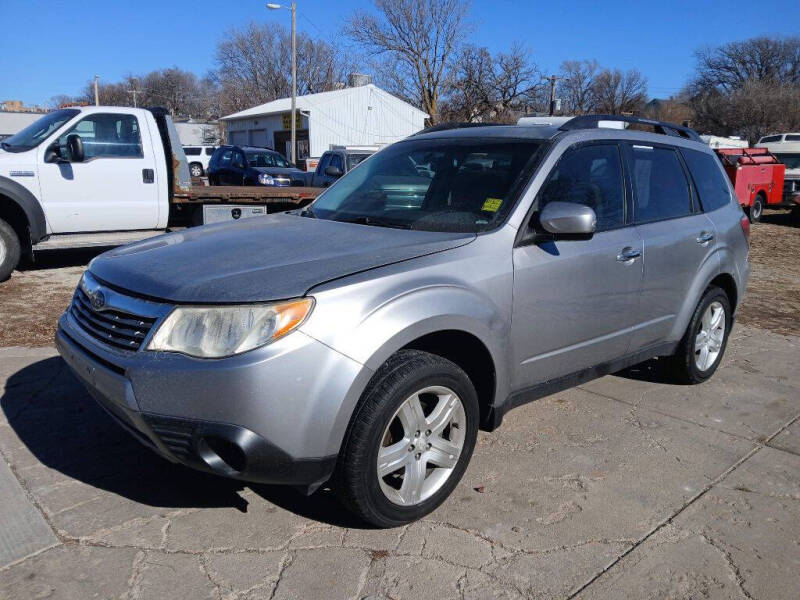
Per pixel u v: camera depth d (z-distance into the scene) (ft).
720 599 8.91
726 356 19.61
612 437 13.65
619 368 14.10
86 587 8.66
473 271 10.56
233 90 209.67
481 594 8.80
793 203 61.31
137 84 265.54
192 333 8.77
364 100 133.80
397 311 9.41
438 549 9.70
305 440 8.82
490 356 10.78
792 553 9.92
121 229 29.14
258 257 10.15
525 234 11.46
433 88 138.72
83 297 10.82
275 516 10.40
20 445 12.36
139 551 9.41
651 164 14.76
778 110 146.72
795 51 191.62
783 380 17.53
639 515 10.78
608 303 12.97
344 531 10.06
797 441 13.76
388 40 135.03
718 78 199.41
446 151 13.39
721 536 10.28
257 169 61.98
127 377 8.96
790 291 30.27
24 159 26.17
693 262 15.26
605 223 13.10
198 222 31.37
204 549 9.52
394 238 11.02
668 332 15.17
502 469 12.14
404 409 9.72
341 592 8.73
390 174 13.65
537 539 10.02
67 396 14.61
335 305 9.02
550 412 14.88
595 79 177.88
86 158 27.71
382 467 9.65
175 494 10.92
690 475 12.15
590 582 9.12
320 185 58.03
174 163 30.09
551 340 11.99
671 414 14.93
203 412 8.61
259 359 8.52
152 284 9.50
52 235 27.50
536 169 12.01
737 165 56.65
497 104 123.34
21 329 19.56
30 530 9.79
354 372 8.98
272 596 8.62
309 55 205.57
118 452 12.21
